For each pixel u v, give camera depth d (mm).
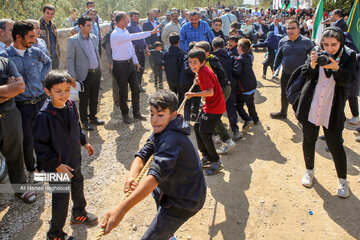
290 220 3377
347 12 13734
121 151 4859
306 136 3758
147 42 9008
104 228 1696
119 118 6117
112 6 15648
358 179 4031
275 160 4566
